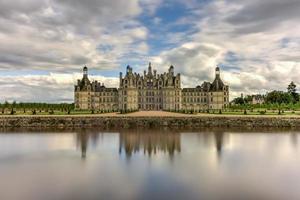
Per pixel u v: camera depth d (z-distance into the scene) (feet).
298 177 122.83
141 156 161.68
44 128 297.74
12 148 184.96
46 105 560.20
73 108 602.44
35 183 114.73
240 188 109.60
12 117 306.76
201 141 213.05
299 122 313.94
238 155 164.66
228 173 128.47
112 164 143.84
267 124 314.76
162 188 109.70
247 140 219.00
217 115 363.56
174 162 147.74
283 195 102.89
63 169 134.72
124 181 117.19
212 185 112.68
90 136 238.68
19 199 99.30
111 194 103.65
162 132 266.36
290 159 154.71
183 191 106.52
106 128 300.20
